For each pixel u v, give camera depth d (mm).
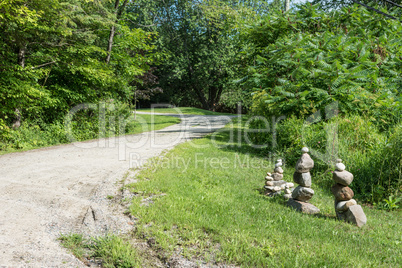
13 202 4797
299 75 9977
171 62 36000
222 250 3455
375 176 6375
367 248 3654
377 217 5160
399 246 3836
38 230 3922
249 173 7672
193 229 3932
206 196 5387
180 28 37156
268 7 21469
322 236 3926
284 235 3869
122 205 4902
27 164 7824
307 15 13484
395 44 11320
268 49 12367
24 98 11461
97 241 3658
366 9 12938
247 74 13188
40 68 12586
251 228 4043
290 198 5488
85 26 14719
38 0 10922
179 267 3143
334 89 9320
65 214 4488
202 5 18312
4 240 3568
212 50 34969
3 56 11484
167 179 6328
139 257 3354
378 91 9656
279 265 3107
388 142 6707
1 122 10516
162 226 4012
